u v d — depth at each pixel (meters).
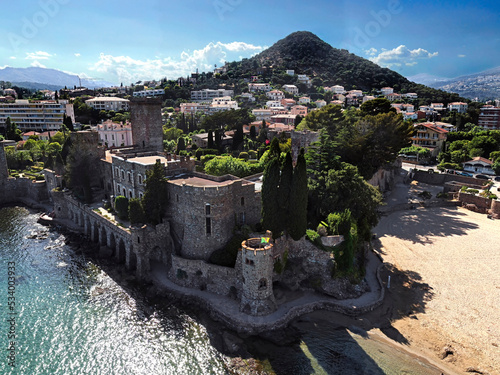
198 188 54.62
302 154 54.28
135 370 41.75
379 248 71.19
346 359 42.88
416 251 69.75
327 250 55.50
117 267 63.94
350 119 100.44
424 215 89.62
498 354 43.53
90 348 44.88
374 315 51.22
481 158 121.44
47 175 100.62
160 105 90.88
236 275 52.34
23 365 42.12
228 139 150.25
